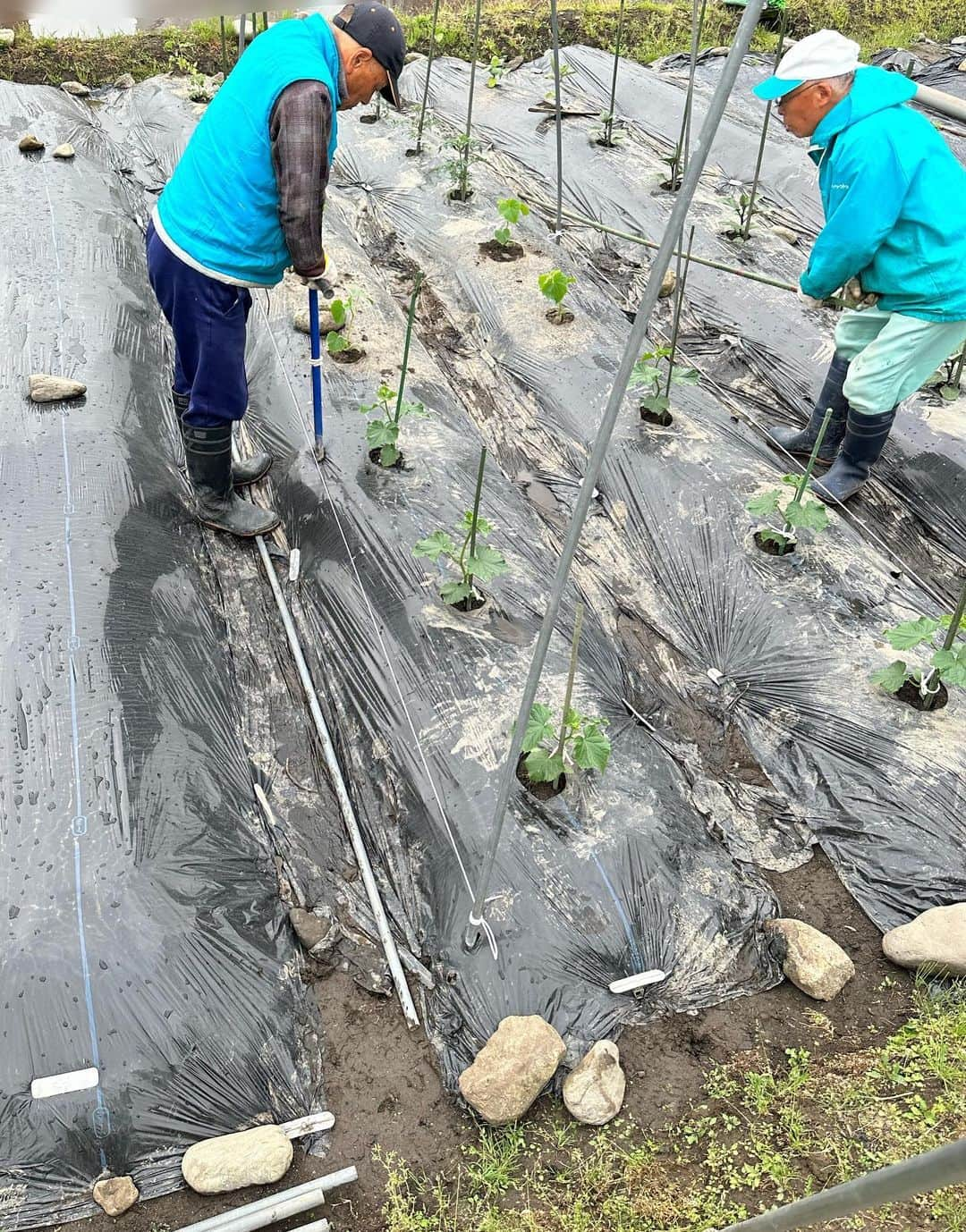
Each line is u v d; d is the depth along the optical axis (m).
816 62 3.58
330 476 4.27
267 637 3.80
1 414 4.06
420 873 3.11
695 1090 2.68
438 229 6.09
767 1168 2.49
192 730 3.29
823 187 3.86
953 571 4.50
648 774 3.37
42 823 2.82
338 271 5.49
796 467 4.80
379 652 3.66
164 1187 2.42
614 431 4.79
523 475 4.77
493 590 3.91
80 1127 2.42
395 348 5.07
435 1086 2.68
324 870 3.14
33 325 4.57
